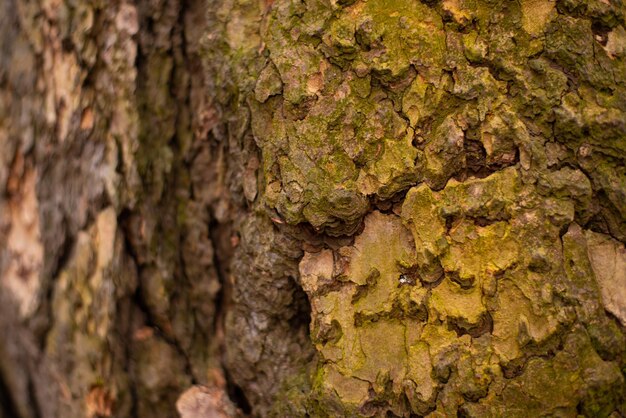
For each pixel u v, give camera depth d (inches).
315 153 23.4
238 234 25.7
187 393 26.4
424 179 23.2
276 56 23.8
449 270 23.0
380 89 23.4
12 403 36.8
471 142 23.1
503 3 23.0
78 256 27.7
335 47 23.4
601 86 23.1
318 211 23.4
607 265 23.2
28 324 30.3
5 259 31.6
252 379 25.5
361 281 23.6
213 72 25.3
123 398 27.1
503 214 22.9
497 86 23.0
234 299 25.6
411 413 23.4
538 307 22.6
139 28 26.5
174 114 26.5
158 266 26.7
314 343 23.9
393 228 23.6
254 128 24.3
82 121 27.5
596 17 23.2
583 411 22.7
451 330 23.0
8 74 30.3
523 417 22.6
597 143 23.0
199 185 26.5
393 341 23.5
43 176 29.3
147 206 26.7
